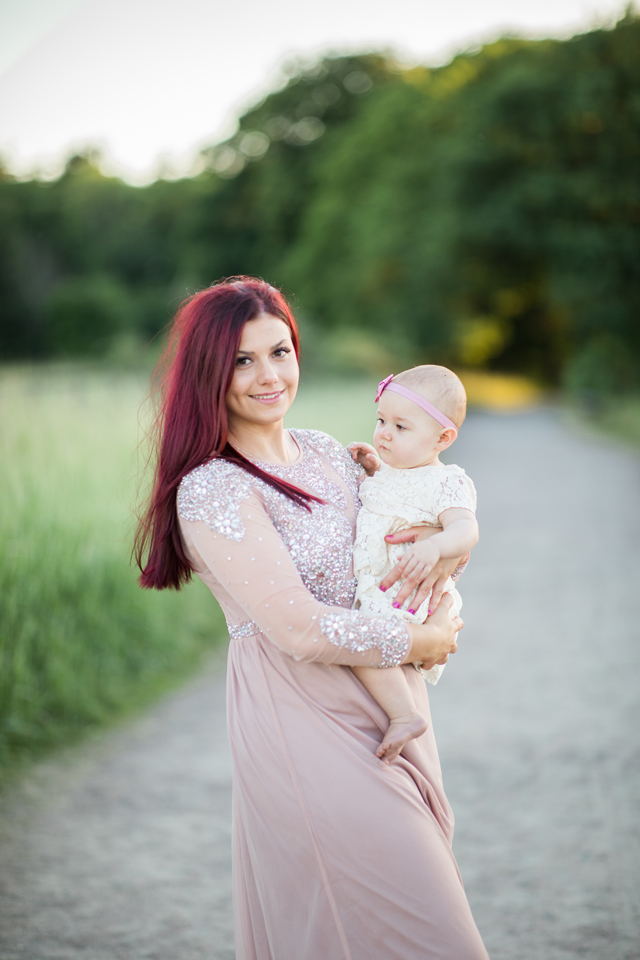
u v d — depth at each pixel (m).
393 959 1.59
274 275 40.03
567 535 8.19
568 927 2.49
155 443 1.88
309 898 1.64
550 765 3.58
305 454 1.93
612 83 23.55
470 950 1.56
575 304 25.98
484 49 31.62
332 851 1.62
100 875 2.88
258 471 1.73
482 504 10.13
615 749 3.70
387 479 1.87
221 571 1.63
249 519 1.63
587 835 3.02
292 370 1.80
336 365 22.38
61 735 4.00
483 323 35.09
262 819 1.69
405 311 32.34
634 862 2.83
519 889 2.71
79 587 4.77
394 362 26.84
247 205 42.69
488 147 27.77
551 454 14.91
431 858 1.61
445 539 1.75
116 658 4.64
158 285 42.53
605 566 6.93
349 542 1.80
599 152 24.95
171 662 4.98
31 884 2.82
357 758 1.65
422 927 1.58
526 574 6.82
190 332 1.74
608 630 5.34
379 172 34.75
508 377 38.03
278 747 1.67
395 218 32.69
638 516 8.90
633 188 24.33
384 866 1.60
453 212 29.09
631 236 24.62
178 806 3.38
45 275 34.66
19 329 32.81
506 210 27.17
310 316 33.84
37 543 4.64
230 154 43.22
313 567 1.73
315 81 40.62
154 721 4.24
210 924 2.60
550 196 25.94
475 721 4.08
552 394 35.25
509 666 4.82
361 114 38.19
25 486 5.04
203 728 4.15
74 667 4.38
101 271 39.84
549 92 25.52
